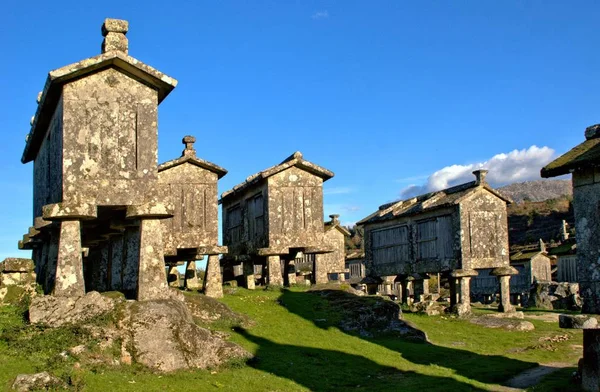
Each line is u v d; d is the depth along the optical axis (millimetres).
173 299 13617
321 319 18438
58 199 13344
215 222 20031
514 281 47656
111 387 10344
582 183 10367
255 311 18344
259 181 23250
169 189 19703
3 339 11469
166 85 13898
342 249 37969
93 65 13117
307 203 23016
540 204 90250
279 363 13484
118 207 13430
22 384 9633
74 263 12828
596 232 10141
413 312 26078
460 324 22875
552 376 13539
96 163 13188
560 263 44688
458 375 13953
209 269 19766
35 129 16156
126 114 13586
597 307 10305
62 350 11289
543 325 23344
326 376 13008
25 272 14219
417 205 28703
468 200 25594
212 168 20203
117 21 13562
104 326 12070
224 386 11289
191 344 12547
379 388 12305
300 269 38438
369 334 18312
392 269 30109
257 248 23734
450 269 25875
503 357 16703
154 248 13633
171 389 10734
